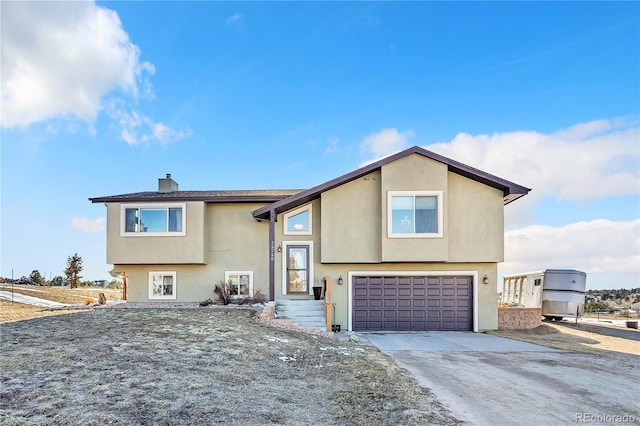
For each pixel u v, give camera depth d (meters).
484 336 14.70
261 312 14.27
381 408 5.98
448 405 6.32
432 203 16.03
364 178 16.44
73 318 12.36
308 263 17.28
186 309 15.22
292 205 17.23
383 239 15.84
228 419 5.10
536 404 6.51
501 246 16.14
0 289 25.41
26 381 6.01
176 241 17.16
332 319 16.39
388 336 14.56
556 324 17.94
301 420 5.29
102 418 4.82
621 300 33.94
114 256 17.20
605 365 9.66
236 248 17.78
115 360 7.39
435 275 16.52
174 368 7.15
